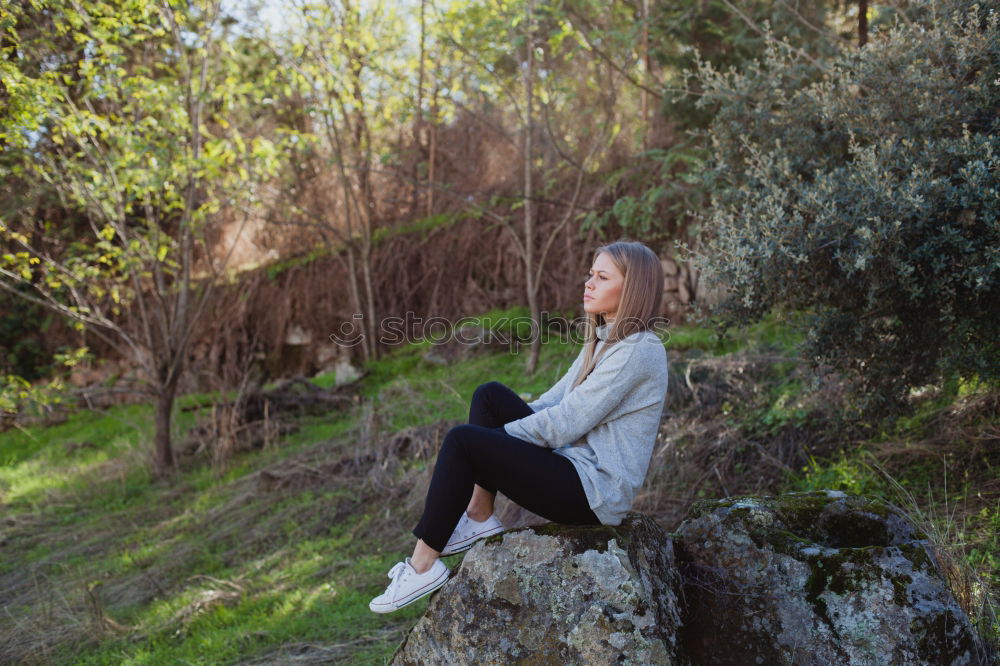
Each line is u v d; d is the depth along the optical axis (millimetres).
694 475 4840
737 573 2504
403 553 5055
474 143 11336
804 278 3826
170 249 8492
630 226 8578
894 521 2549
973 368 3760
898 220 3357
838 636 2303
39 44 6957
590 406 2344
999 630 2705
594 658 2229
